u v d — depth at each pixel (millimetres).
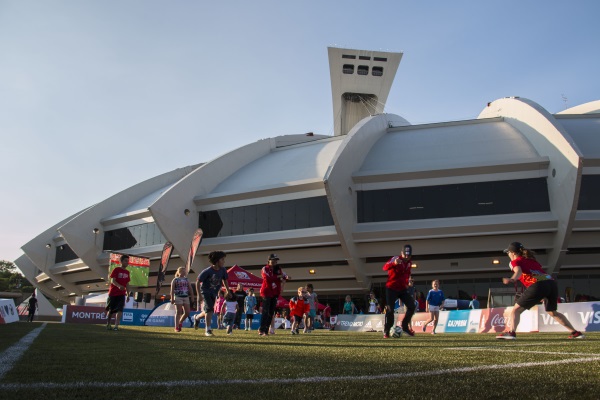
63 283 58312
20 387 3559
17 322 19078
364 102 73375
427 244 33844
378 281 37344
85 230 47812
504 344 8047
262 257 38000
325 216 34969
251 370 4535
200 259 39812
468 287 35312
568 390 3324
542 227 31156
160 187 56875
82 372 4387
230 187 41469
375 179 34562
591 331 14828
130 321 28594
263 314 13594
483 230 32031
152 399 3180
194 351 6598
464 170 33031
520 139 36656
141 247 44188
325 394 3303
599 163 31125
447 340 10008
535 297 9398
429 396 3201
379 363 5012
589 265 32438
